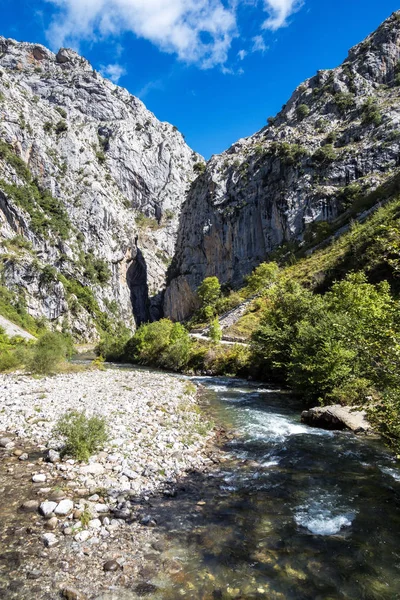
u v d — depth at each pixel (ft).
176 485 30.55
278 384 93.76
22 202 404.36
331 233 240.32
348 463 36.11
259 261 340.80
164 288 545.85
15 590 17.24
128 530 23.04
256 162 376.68
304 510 26.55
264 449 40.70
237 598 17.33
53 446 36.40
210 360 125.80
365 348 24.39
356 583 18.67
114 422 45.03
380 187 233.55
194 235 423.64
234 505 27.20
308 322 77.10
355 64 422.00
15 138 441.27
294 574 19.30
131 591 17.57
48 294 363.97
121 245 515.50
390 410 24.70
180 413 54.34
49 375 94.27
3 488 27.50
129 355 208.95
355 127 339.16
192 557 20.54
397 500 28.12
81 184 506.48
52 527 22.62
